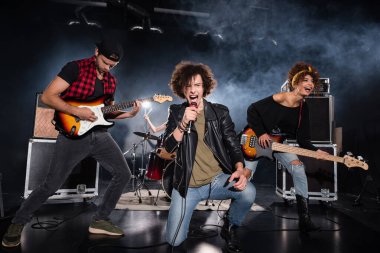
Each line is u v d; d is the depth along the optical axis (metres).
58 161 2.10
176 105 1.97
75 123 2.14
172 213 1.85
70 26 6.07
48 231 2.42
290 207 3.62
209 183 1.89
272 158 2.79
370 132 4.68
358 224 2.85
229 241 2.03
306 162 3.57
